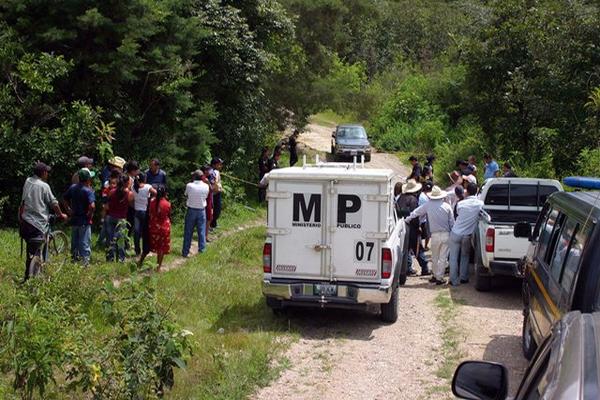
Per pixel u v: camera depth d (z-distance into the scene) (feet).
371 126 135.13
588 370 7.90
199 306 33.22
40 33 47.75
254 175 76.84
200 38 59.77
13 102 45.65
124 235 27.30
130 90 56.39
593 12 63.26
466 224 40.70
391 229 32.32
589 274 17.94
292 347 28.91
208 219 52.03
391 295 32.30
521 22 72.08
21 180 45.47
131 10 50.03
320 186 30.89
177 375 23.97
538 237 27.63
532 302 25.70
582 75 62.08
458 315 34.24
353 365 26.71
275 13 74.08
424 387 24.36
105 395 18.94
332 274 31.01
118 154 52.26
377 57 174.60
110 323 20.59
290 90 90.79
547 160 64.85
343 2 105.50
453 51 138.51
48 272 28.30
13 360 18.40
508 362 27.12
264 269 31.55
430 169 55.47
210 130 63.21
